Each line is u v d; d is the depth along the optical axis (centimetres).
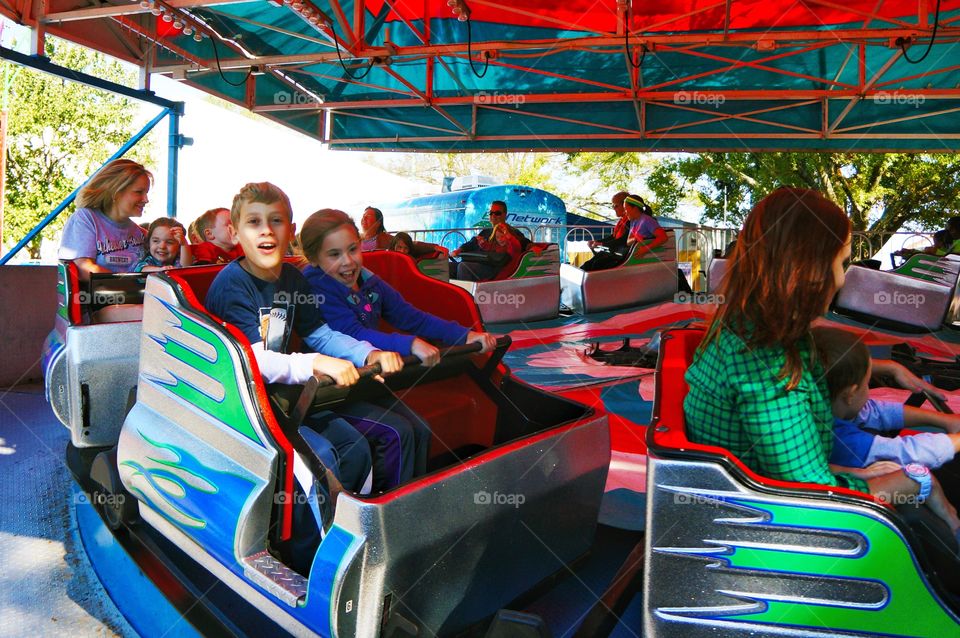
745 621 129
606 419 198
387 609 147
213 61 758
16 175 1669
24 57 556
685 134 945
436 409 207
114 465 233
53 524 254
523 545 177
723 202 2048
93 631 187
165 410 194
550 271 688
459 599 165
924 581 121
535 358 496
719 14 711
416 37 788
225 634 180
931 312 581
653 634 134
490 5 657
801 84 881
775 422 129
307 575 168
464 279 689
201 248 374
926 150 939
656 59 836
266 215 191
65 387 283
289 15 716
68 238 305
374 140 1007
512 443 172
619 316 693
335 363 169
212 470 175
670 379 160
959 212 1838
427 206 1443
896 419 169
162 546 226
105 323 280
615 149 986
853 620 125
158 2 573
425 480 151
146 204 327
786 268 126
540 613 186
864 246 1077
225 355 168
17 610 197
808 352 134
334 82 920
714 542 129
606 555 215
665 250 760
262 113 895
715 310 142
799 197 128
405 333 226
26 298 475
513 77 902
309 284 208
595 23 750
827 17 713
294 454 161
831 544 124
